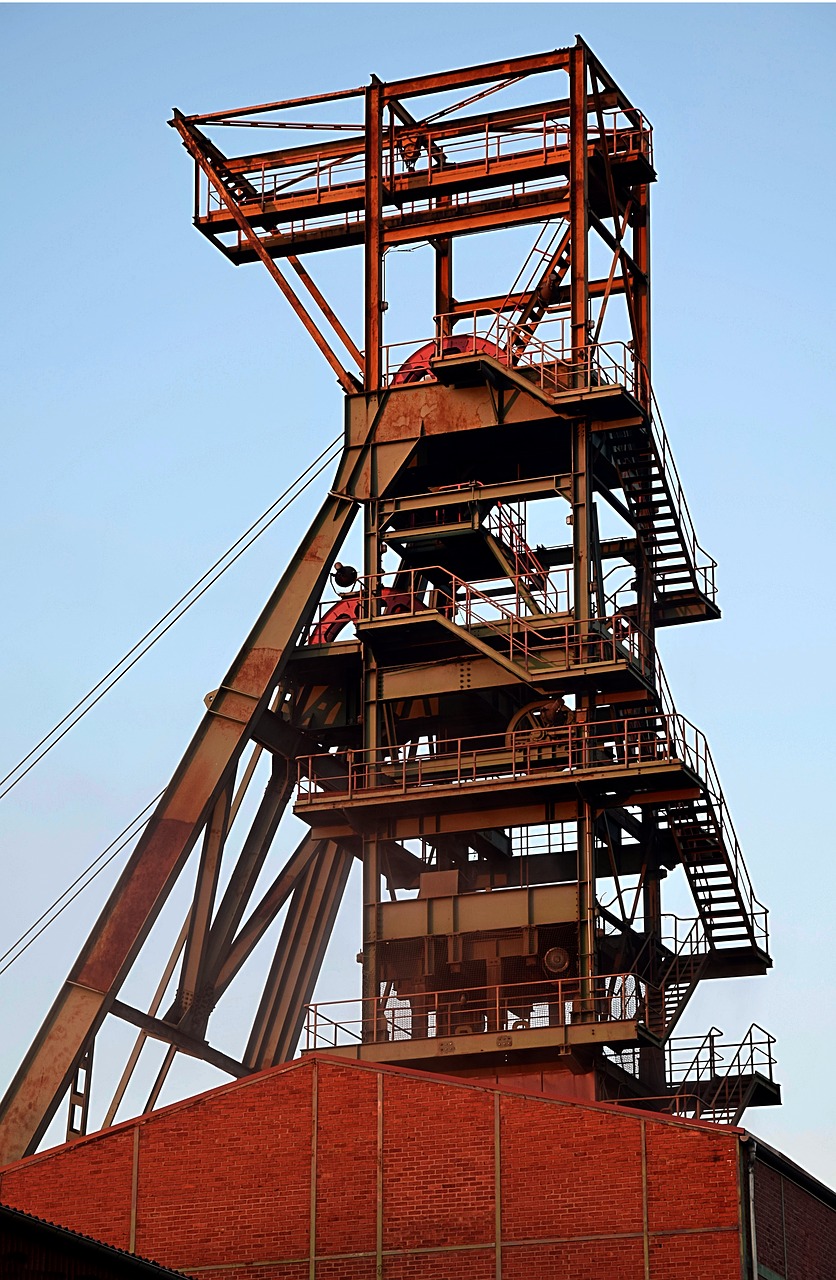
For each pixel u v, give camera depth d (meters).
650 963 55.47
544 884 53.88
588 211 56.53
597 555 55.72
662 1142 40.25
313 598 55.97
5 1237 32.19
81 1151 42.84
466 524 55.94
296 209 59.62
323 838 55.53
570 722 54.16
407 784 54.53
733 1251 39.19
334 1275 40.94
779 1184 41.91
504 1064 51.84
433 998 52.88
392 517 56.66
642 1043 51.03
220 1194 42.00
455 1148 41.28
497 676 54.69
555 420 55.72
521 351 56.44
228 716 55.25
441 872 53.69
